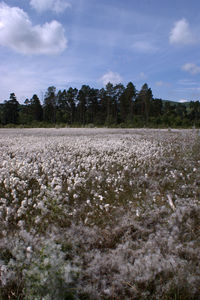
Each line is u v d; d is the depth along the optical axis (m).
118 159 7.99
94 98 79.62
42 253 2.60
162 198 4.68
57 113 79.94
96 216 4.04
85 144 11.86
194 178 5.79
